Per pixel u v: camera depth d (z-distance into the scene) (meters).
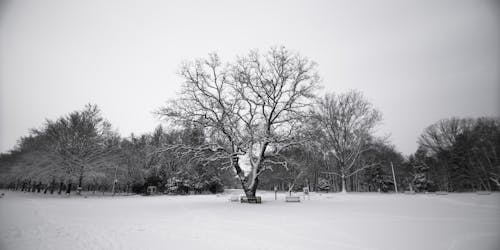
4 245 8.31
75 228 11.15
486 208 18.34
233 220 13.38
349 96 49.88
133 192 53.38
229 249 7.96
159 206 21.28
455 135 57.22
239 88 25.58
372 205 21.23
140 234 10.02
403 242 8.69
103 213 16.36
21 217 14.11
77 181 42.25
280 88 25.84
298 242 8.77
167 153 26.03
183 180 51.00
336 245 8.39
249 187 24.45
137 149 53.00
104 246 8.26
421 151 65.62
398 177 67.88
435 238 9.20
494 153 48.25
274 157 26.16
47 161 40.00
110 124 46.69
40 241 8.84
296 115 24.95
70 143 41.22
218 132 24.88
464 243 8.48
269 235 9.84
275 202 25.20
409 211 16.91
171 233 10.22
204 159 24.28
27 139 50.94
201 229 10.99
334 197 34.09
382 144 51.97
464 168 55.12
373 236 9.59
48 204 22.56
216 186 60.34
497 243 8.45
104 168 42.78
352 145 49.34
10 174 51.72
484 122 50.91
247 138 23.98
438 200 25.98
